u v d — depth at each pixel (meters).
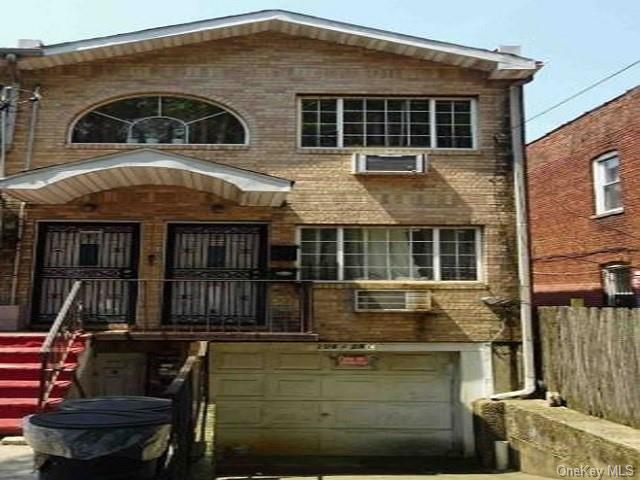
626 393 8.68
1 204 11.34
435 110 12.30
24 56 11.51
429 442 11.62
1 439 7.09
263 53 12.21
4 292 11.12
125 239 11.57
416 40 11.94
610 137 15.28
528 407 10.38
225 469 10.33
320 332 11.41
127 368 11.37
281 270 11.44
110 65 12.00
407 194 11.88
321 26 11.91
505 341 11.59
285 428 11.62
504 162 12.08
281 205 11.55
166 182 11.13
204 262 11.59
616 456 7.41
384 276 11.76
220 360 11.70
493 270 11.74
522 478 9.29
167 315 11.38
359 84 12.20
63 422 3.70
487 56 11.96
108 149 11.70
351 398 11.73
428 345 11.52
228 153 11.82
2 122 11.50
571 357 10.31
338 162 11.94
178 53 12.12
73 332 9.54
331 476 9.70
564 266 17.19
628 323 8.72
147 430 3.74
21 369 8.31
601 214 15.53
